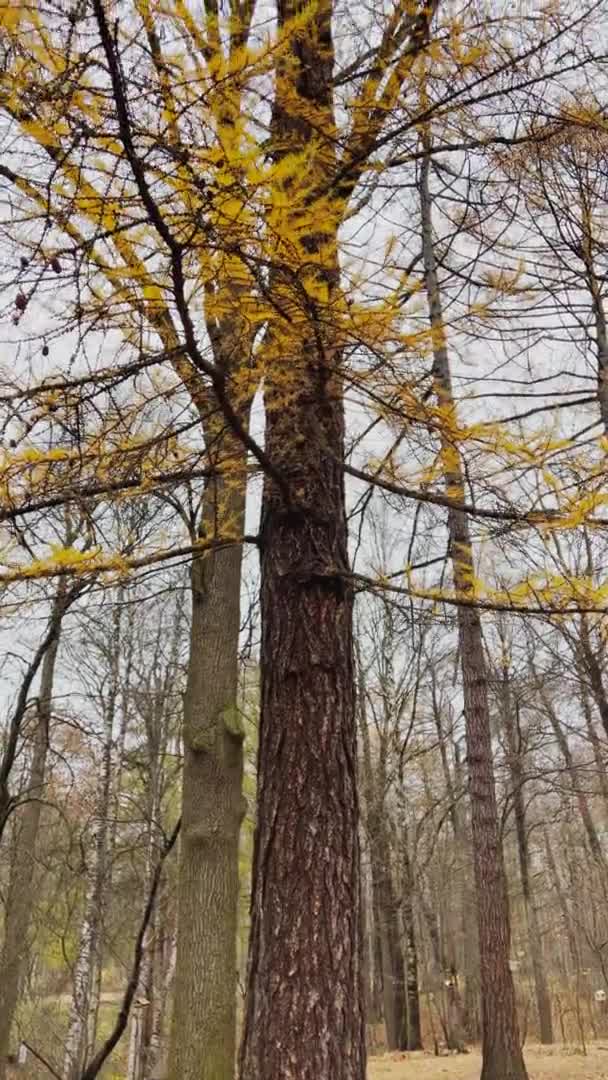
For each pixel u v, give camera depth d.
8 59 1.92
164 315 2.50
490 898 8.29
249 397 2.99
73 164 2.07
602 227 4.52
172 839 4.44
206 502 4.00
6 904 10.30
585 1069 10.33
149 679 13.46
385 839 17.00
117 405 2.82
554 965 28.17
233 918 5.29
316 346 2.66
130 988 4.11
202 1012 5.00
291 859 2.88
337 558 3.34
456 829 19.39
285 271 2.31
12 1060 9.37
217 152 2.02
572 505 3.08
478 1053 14.45
